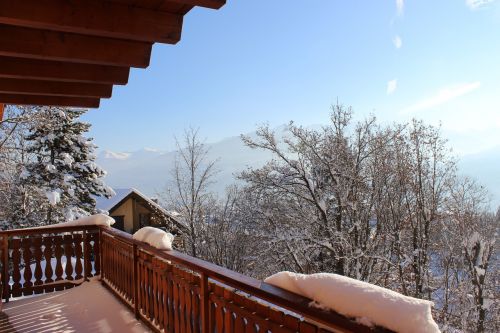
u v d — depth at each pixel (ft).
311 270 50.47
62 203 50.47
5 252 16.02
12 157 48.96
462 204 52.47
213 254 60.90
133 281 13.23
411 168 51.37
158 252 10.59
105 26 6.16
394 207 52.08
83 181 55.21
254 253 54.90
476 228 52.11
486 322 46.29
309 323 5.43
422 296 47.65
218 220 61.46
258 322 6.46
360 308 4.51
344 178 49.49
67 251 17.57
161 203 68.13
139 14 6.36
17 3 5.67
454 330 43.19
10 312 14.32
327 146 50.80
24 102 9.48
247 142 51.47
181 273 9.80
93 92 9.37
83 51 6.98
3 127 45.96
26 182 49.65
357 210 49.75
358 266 46.11
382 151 51.08
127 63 7.32
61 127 52.34
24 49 6.59
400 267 48.37
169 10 6.49
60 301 15.34
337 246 47.21
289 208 51.52
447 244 53.06
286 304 5.43
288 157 51.08
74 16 5.98
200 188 62.44
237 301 7.23
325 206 49.14
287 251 48.52
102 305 14.57
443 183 51.93
